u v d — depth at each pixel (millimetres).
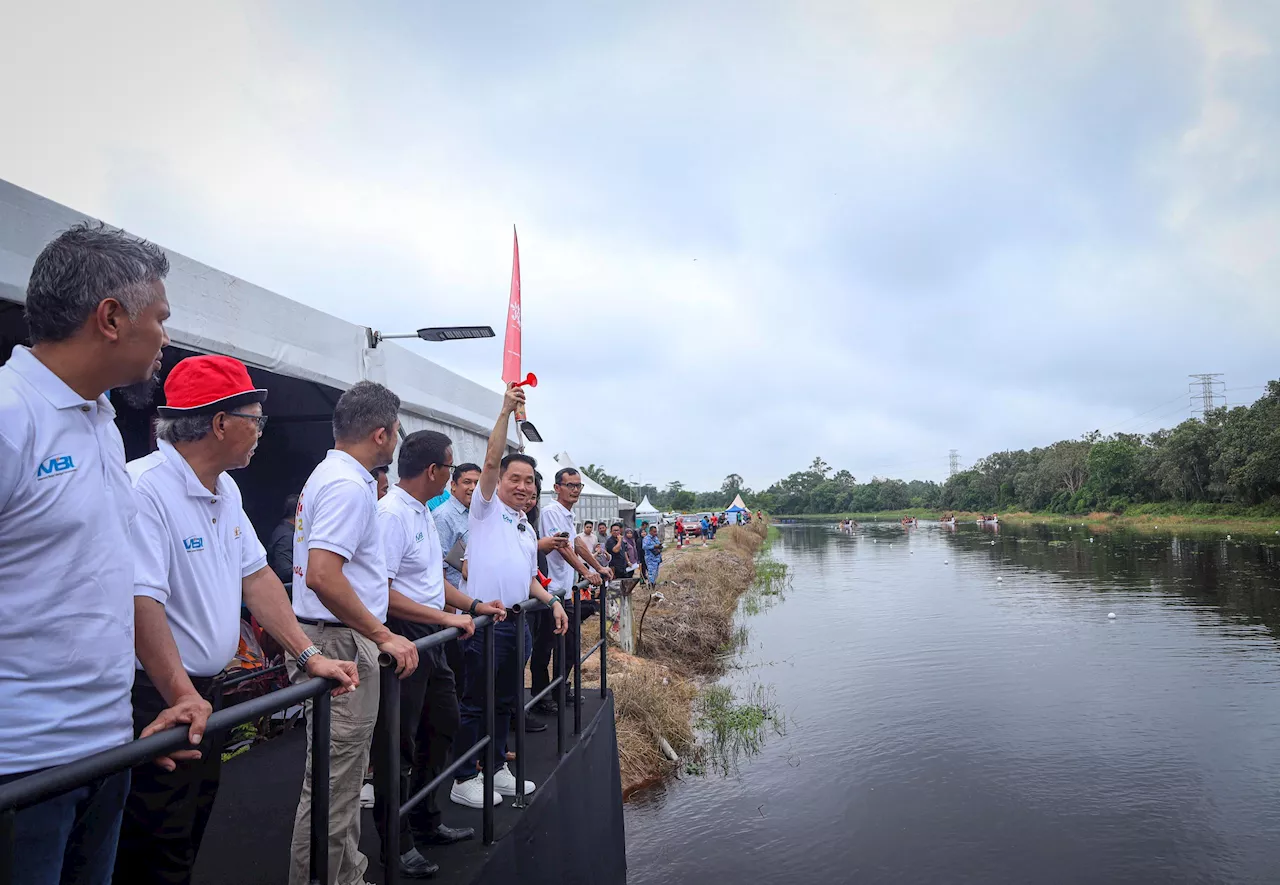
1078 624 16188
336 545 2551
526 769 4027
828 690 11195
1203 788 7562
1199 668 12125
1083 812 7051
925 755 8516
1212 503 58500
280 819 3586
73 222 3641
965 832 6688
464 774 3742
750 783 7781
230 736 4660
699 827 6797
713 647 13820
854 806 7199
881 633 15594
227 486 2418
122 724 1739
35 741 1564
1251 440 53719
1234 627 15430
